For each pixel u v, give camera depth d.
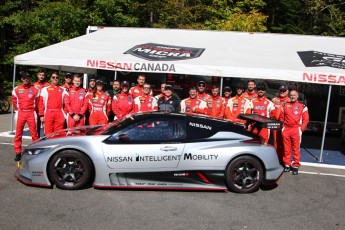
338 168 8.11
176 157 5.66
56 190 5.59
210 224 4.55
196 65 8.68
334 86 12.85
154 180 5.70
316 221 4.81
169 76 12.77
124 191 5.70
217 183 5.78
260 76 8.49
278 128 5.96
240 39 11.55
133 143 5.67
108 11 21.08
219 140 5.83
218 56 9.41
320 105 12.95
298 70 8.40
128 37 11.63
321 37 11.98
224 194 5.79
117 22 21.38
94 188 5.76
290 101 7.42
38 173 5.59
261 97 8.16
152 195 5.58
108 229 4.28
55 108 7.91
